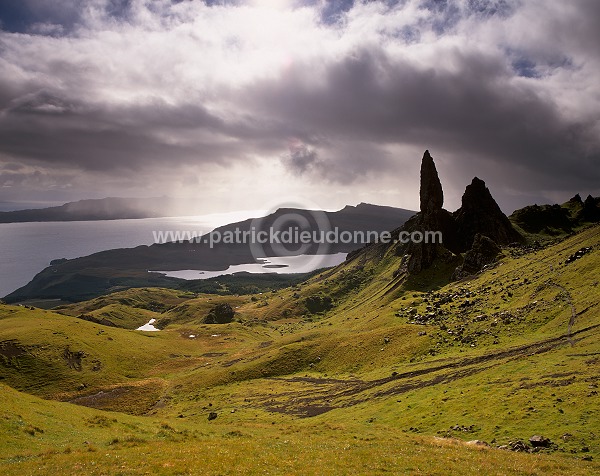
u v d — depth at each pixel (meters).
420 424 62.50
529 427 50.62
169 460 34.25
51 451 36.53
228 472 31.94
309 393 107.69
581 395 54.88
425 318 146.25
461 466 34.72
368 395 90.62
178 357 189.00
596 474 34.12
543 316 103.94
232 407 106.56
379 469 33.69
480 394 67.06
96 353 173.38
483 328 113.69
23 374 154.38
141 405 130.50
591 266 119.00
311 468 33.34
